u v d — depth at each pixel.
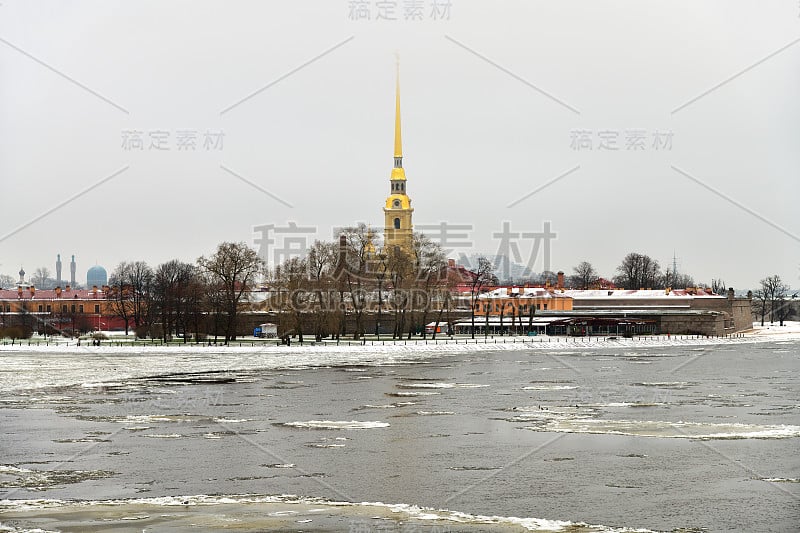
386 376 114.25
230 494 46.97
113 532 40.06
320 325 181.62
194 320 196.62
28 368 123.06
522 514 42.84
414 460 55.50
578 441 62.12
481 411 78.25
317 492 47.38
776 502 44.94
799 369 127.69
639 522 41.41
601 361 144.75
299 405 82.44
